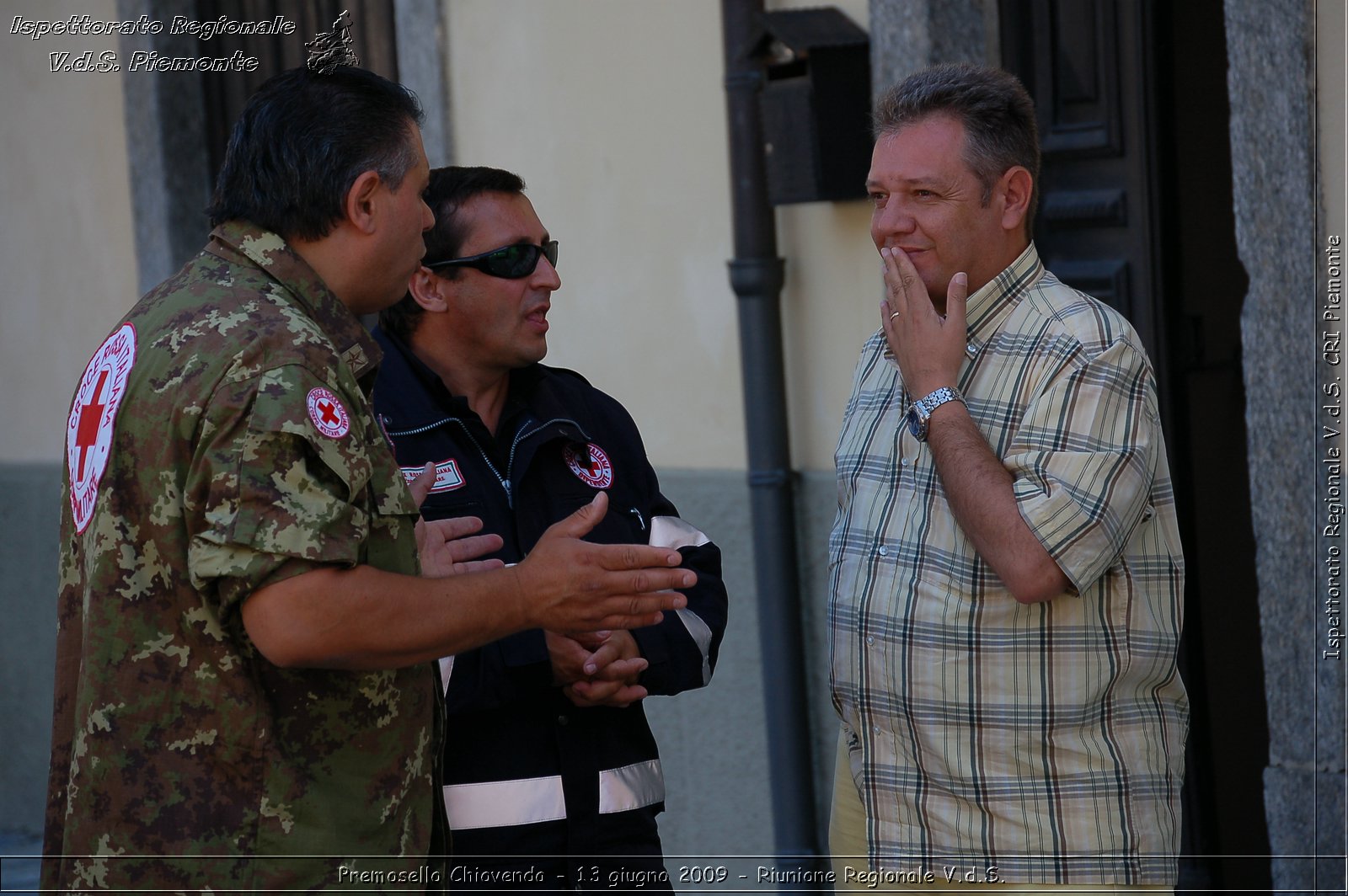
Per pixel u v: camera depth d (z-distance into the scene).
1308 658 6.61
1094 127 7.69
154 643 3.93
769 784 9.01
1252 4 6.58
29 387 12.93
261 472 3.76
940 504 4.77
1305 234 6.49
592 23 9.58
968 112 4.79
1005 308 4.84
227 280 4.10
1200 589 7.61
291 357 3.89
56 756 4.32
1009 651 4.62
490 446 5.20
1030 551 4.38
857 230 8.32
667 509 5.62
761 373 8.65
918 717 4.76
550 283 5.24
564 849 4.96
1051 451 4.48
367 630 3.81
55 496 12.51
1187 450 7.59
